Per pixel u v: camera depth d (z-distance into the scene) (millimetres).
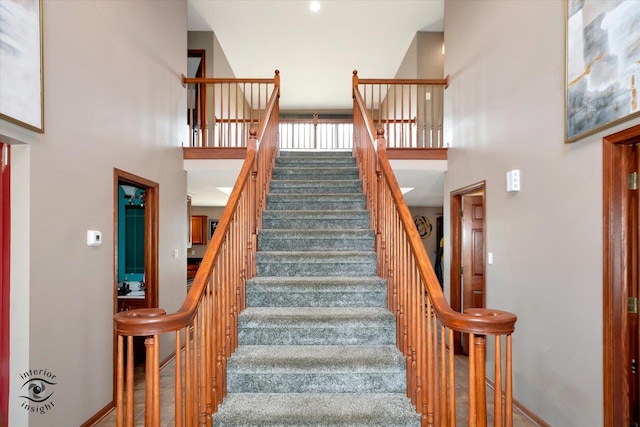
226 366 2178
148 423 1528
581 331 2402
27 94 2205
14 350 2242
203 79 4980
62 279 2557
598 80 2221
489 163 3717
